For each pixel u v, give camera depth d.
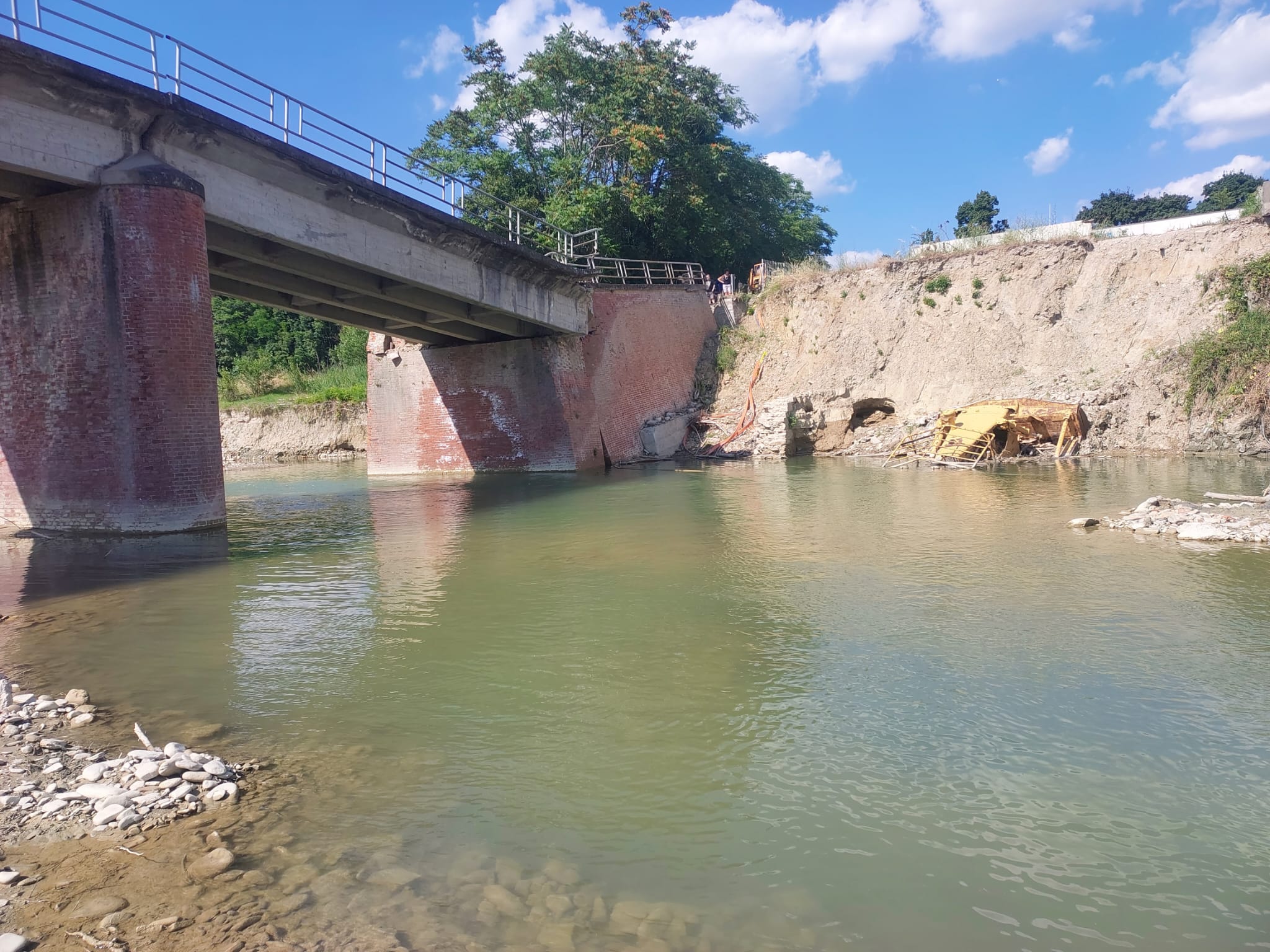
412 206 20.62
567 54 39.34
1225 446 25.52
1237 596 9.52
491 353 29.39
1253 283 27.12
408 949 3.76
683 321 35.94
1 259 15.27
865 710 6.51
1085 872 4.39
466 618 9.28
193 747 5.98
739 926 3.96
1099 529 13.84
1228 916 4.01
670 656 7.88
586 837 4.77
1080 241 31.91
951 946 3.80
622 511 17.61
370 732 6.23
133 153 14.74
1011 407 26.59
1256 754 5.68
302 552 13.37
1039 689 6.88
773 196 53.00
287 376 51.56
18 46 12.33
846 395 33.16
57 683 7.33
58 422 15.11
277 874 4.37
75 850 4.60
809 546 13.09
